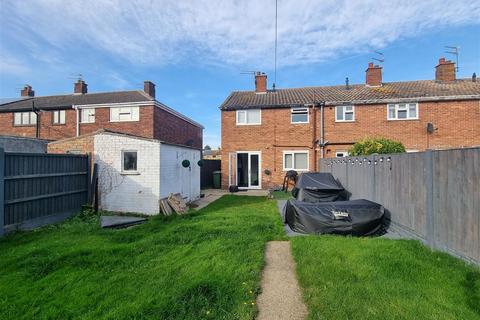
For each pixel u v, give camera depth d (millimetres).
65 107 19828
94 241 5781
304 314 3088
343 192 8891
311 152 16609
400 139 15680
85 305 3182
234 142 17328
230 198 13234
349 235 6227
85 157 9336
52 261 4469
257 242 5594
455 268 3980
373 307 3004
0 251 5082
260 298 3453
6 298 3328
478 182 3916
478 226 3920
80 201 9039
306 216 6480
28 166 7074
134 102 18875
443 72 17312
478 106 14914
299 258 4613
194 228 6770
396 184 6523
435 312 2881
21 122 20953
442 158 4746
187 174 12156
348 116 16359
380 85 17891
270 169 16984
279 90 19906
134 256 4812
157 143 9398
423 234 5371
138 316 2955
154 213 9297
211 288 3518
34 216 7238
